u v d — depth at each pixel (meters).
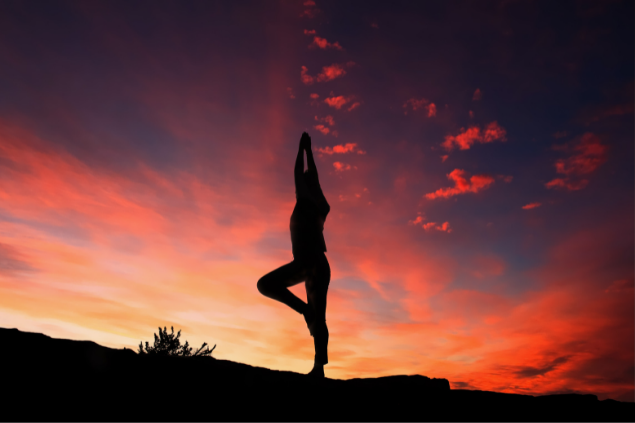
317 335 3.97
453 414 3.46
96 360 2.62
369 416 3.14
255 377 2.97
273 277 3.93
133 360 2.72
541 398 3.86
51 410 2.33
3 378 2.31
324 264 4.23
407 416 3.29
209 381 2.79
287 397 2.95
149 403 2.55
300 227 4.20
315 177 4.62
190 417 2.59
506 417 3.57
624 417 3.84
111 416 2.43
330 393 3.11
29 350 2.50
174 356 2.94
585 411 3.80
